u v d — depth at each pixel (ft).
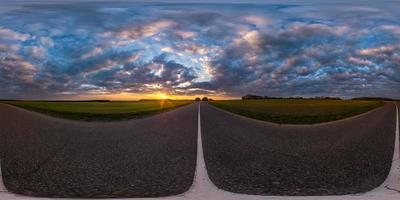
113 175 26.99
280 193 22.13
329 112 130.82
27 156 34.91
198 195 21.66
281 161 33.14
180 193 22.09
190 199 20.86
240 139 50.11
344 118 99.50
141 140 48.08
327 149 41.14
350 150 40.42
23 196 21.20
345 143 46.73
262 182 25.00
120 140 47.96
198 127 68.95
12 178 25.76
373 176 27.04
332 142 47.70
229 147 42.06
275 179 25.93
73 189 22.94
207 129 65.00
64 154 36.32
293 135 56.29
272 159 34.19
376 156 36.35
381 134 58.18
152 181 25.18
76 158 34.06
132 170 28.81
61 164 31.09
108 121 84.12
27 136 51.60
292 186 23.91
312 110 147.02
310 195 21.67
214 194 21.86
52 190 22.65
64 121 82.28
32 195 21.45
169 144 44.21
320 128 69.41
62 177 26.27
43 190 22.62
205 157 35.01
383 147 43.09
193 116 106.11
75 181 25.08
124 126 70.28
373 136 55.16
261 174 27.55
